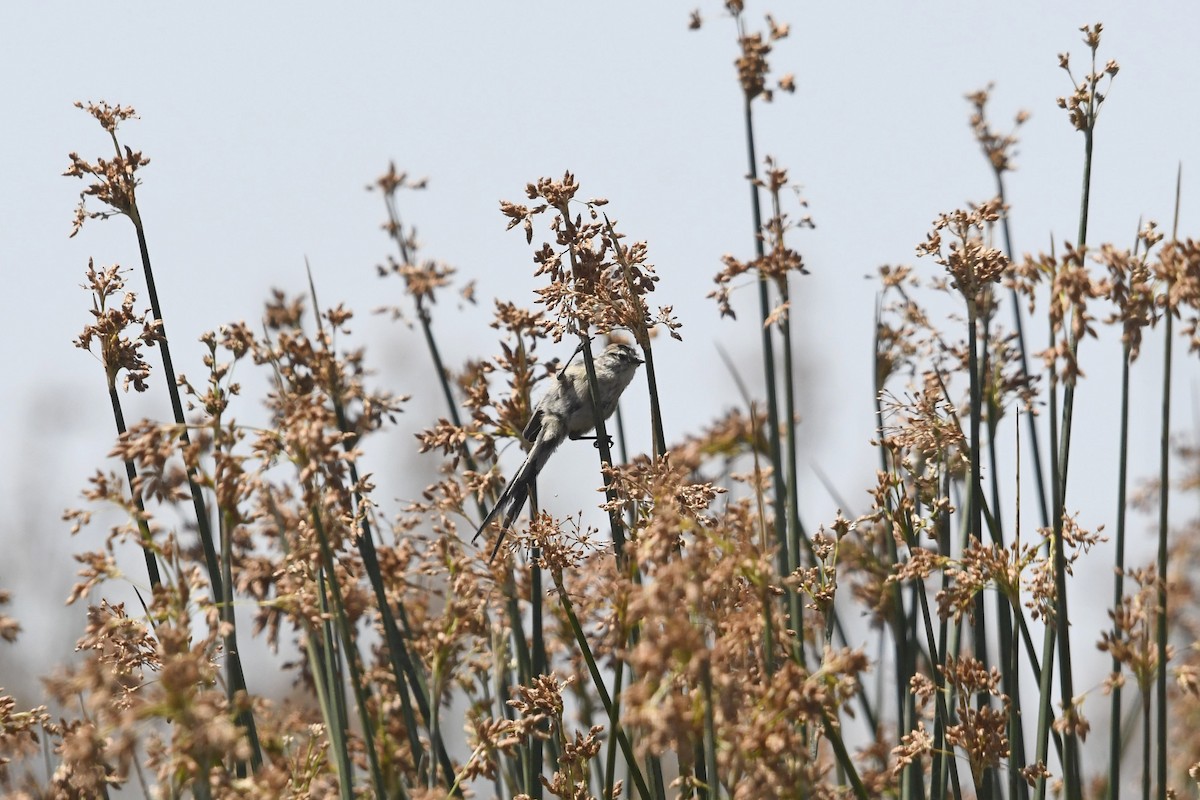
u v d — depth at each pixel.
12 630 10.32
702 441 14.84
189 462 8.39
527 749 11.70
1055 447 8.96
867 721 13.16
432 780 10.47
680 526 8.20
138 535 8.13
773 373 12.00
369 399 11.09
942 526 10.95
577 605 11.87
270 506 8.53
